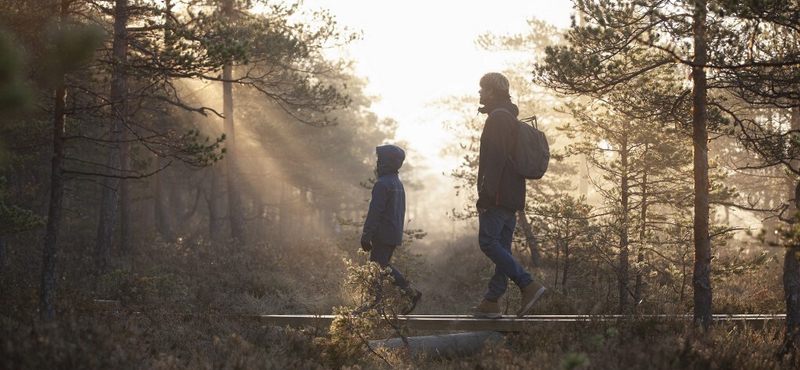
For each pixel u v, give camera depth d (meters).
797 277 5.38
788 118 11.74
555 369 4.24
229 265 12.96
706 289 5.90
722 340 4.93
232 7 15.99
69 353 4.02
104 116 6.11
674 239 9.01
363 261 13.71
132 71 6.12
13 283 7.59
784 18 4.93
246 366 4.41
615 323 5.49
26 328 4.46
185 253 14.49
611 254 9.05
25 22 5.52
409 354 5.59
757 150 5.99
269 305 9.62
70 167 16.98
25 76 4.85
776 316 6.39
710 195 8.71
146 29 9.70
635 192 9.41
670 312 6.29
